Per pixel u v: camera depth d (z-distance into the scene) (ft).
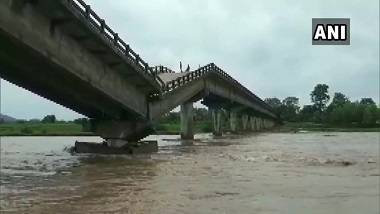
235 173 85.81
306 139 261.85
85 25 92.12
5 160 121.19
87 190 65.51
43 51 85.30
